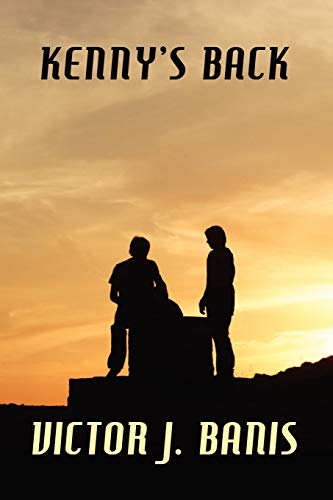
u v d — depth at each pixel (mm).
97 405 28875
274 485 23750
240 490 23547
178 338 29094
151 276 29359
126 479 24094
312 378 28891
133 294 29219
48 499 23438
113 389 28938
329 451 25031
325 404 27562
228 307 28781
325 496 23203
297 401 27625
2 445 25922
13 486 24000
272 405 27609
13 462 24938
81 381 29062
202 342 29156
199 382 28953
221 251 28812
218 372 28875
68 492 23797
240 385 29141
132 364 29078
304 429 26172
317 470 24219
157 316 29203
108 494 23609
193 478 24156
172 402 28578
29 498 23516
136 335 29125
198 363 29094
